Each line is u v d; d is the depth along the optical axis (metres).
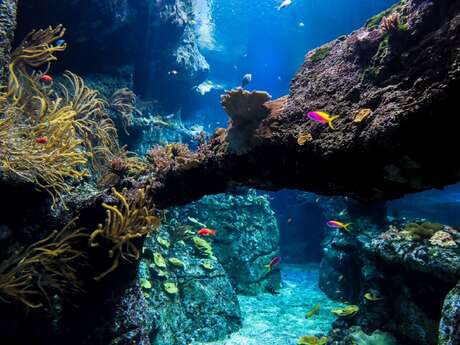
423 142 2.21
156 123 9.95
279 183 3.38
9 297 3.86
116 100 8.37
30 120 4.30
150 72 10.08
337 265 9.87
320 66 3.39
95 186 5.37
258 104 3.33
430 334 5.25
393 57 2.64
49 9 6.75
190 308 7.11
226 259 9.66
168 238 8.14
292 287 10.71
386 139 2.29
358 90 2.82
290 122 3.15
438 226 6.12
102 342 4.36
